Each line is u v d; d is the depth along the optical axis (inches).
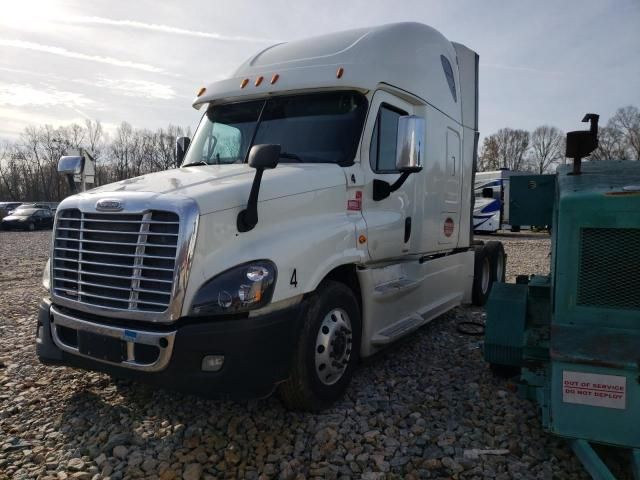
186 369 124.6
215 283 125.8
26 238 1069.1
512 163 3235.7
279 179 147.8
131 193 135.4
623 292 116.6
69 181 189.2
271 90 187.0
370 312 174.1
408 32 215.3
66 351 144.3
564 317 121.0
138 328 128.7
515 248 732.7
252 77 195.0
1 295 351.3
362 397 163.8
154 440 136.9
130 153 2728.8
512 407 155.1
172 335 123.6
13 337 235.3
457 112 260.4
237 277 127.1
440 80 237.3
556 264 122.5
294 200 148.5
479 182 1096.8
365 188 177.0
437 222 237.9
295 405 147.7
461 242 278.7
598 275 118.3
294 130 182.9
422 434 139.0
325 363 148.9
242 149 186.9
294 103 187.5
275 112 188.9
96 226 138.6
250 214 133.2
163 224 127.4
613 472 117.8
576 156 141.6
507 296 169.0
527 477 118.3
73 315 142.3
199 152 198.7
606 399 111.4
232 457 127.9
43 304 152.8
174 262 124.5
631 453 111.4
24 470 123.4
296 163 171.9
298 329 139.6
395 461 126.2
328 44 195.5
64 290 144.9
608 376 111.2
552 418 116.3
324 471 121.3
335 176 164.1
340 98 181.5
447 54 250.8
